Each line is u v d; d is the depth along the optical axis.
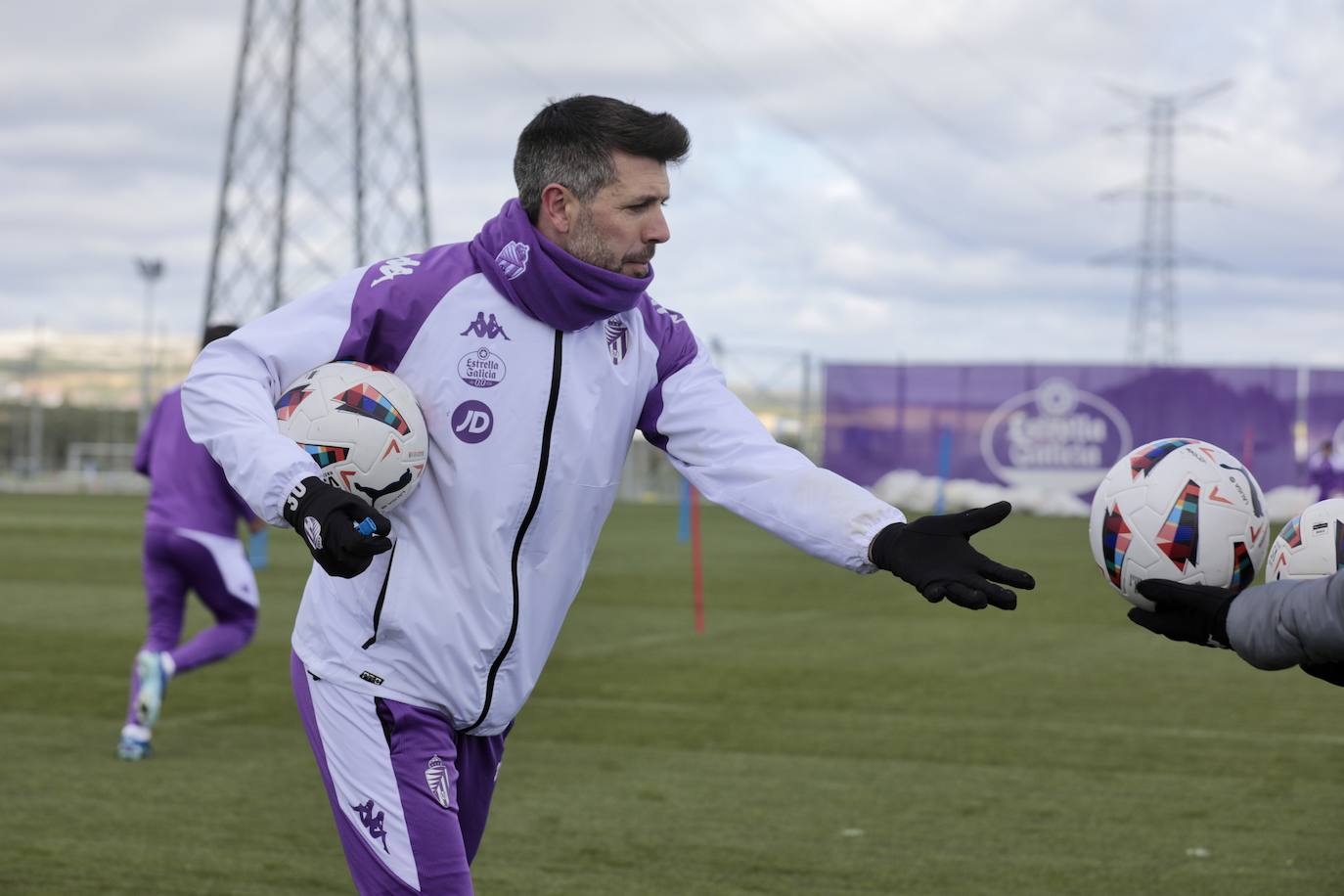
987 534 32.72
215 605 9.27
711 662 13.36
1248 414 40.44
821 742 9.65
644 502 49.28
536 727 10.18
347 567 3.42
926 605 18.55
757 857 6.95
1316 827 7.51
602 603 18.69
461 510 3.86
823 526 3.80
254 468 3.57
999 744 9.59
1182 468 3.79
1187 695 11.55
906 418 42.66
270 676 12.45
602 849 7.09
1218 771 8.79
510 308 3.85
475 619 3.90
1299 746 9.52
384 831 3.89
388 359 3.90
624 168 3.74
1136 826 7.53
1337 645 3.37
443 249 3.95
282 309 3.87
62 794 8.13
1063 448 41.50
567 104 3.81
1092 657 13.78
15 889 6.38
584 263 3.75
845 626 16.25
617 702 11.19
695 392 4.14
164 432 9.18
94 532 30.97
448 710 3.96
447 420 3.85
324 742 3.99
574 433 3.90
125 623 16.14
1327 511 3.75
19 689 11.73
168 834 7.31
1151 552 3.75
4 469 70.50
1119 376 41.12
